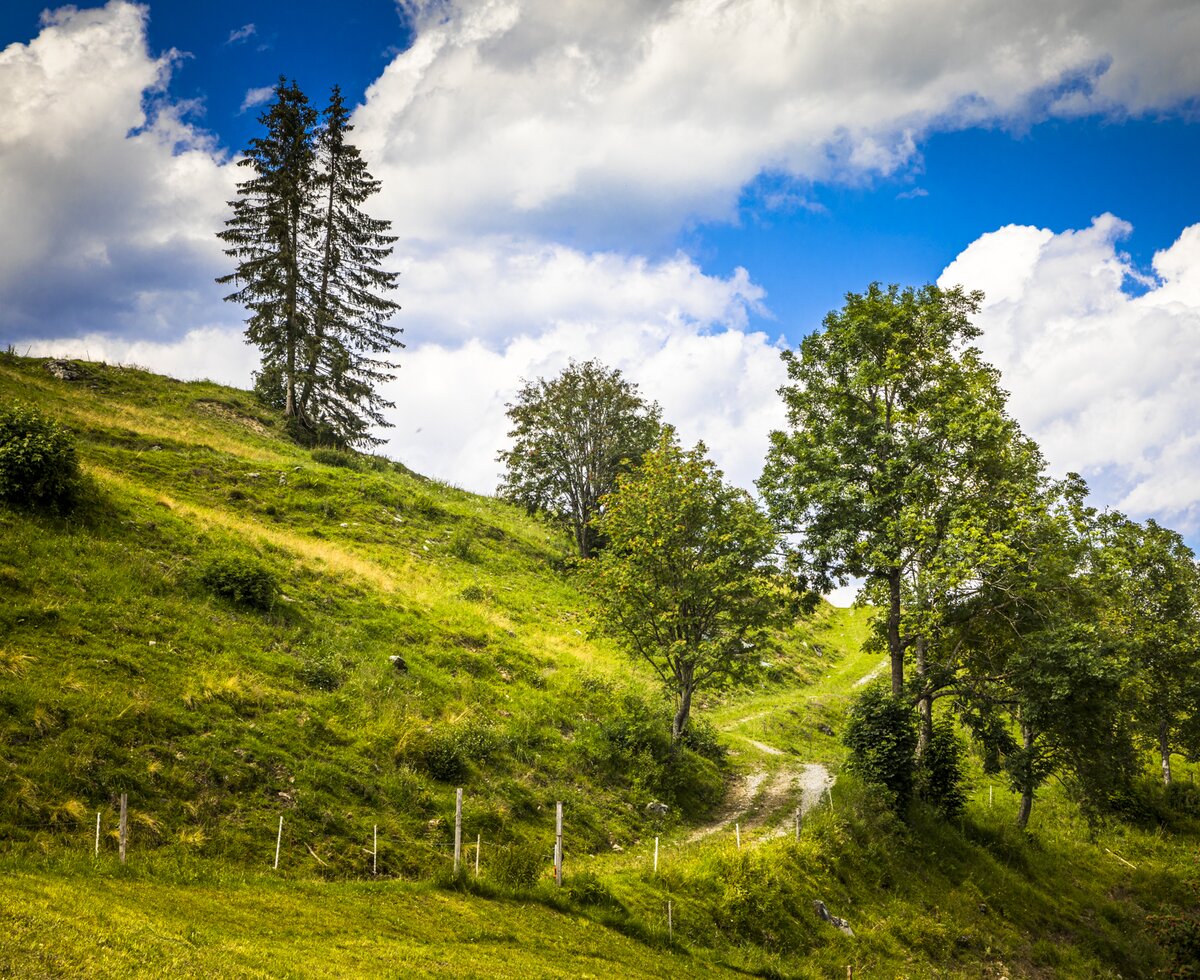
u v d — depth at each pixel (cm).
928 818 2988
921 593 2934
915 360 3222
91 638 2077
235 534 3259
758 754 3656
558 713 3011
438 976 1279
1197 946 2719
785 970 1966
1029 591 2977
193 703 2000
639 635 3216
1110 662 2786
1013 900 2817
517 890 1819
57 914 1083
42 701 1741
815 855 2495
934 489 3066
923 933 2405
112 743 1739
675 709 3428
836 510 3181
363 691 2466
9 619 1988
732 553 3148
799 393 3428
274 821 1773
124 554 2584
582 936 1709
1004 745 3012
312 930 1360
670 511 3186
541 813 2359
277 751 1989
